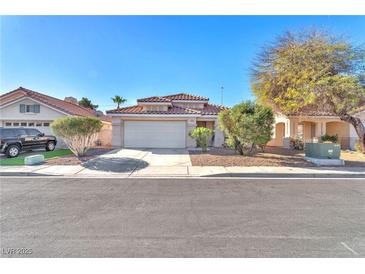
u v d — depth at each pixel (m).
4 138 12.88
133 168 9.84
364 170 9.41
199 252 3.34
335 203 5.52
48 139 15.86
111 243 3.57
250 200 5.73
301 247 3.48
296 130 19.17
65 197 5.91
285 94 13.77
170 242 3.61
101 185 7.20
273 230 4.04
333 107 13.45
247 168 9.77
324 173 8.80
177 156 12.80
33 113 18.05
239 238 3.75
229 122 12.35
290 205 5.36
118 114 17.14
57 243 3.57
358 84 12.07
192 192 6.42
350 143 19.36
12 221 4.39
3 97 22.33
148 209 5.05
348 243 3.61
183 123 17.75
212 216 4.66
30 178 8.23
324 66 12.53
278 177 8.60
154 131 17.75
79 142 12.26
